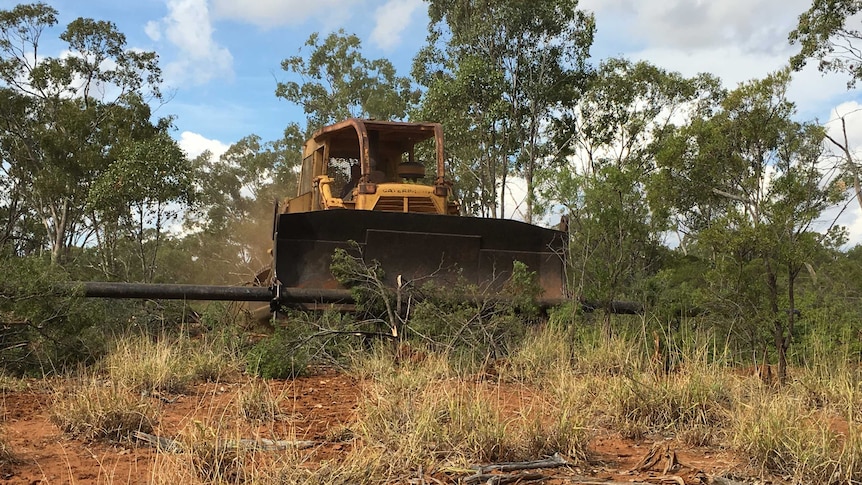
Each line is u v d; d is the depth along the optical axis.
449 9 28.78
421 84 29.39
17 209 35.38
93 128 29.33
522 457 5.04
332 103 41.78
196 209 23.77
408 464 4.68
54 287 8.55
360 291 9.62
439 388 6.37
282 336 8.73
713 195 16.44
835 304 9.83
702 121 15.65
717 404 6.20
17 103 30.59
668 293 9.70
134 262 23.41
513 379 7.97
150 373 7.40
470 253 10.57
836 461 4.66
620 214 9.23
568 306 9.69
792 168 8.12
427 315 9.15
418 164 11.78
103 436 5.41
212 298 9.49
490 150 27.92
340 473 4.39
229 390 7.53
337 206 11.00
